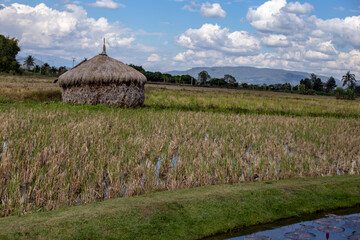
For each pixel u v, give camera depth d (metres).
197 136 13.62
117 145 11.35
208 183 8.40
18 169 8.02
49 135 11.74
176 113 19.70
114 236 5.44
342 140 13.40
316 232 5.94
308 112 26.47
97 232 5.46
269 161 10.09
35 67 139.38
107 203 6.58
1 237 5.04
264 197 7.33
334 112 27.11
